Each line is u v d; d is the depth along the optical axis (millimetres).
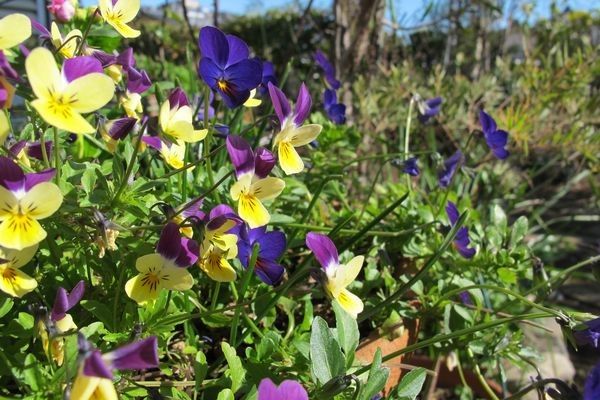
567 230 880
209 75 218
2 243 150
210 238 190
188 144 275
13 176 152
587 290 769
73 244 218
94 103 161
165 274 185
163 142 216
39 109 150
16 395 171
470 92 640
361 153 560
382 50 703
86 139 287
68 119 156
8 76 156
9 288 163
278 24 1275
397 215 366
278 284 280
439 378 398
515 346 324
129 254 209
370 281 306
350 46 566
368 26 564
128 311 203
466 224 363
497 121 596
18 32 165
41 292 211
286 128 211
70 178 214
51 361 164
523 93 680
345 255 303
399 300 304
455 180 558
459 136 616
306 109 215
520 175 697
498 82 754
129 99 238
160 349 212
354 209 395
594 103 622
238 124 339
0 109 164
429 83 663
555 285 351
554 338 460
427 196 444
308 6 641
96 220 181
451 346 322
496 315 342
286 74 383
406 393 191
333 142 409
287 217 284
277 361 227
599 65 680
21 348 185
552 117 634
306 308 261
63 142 244
